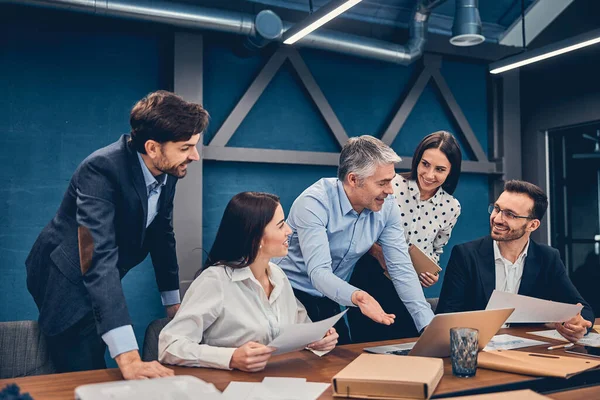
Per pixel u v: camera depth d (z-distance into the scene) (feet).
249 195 5.97
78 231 5.71
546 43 17.56
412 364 4.85
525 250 7.88
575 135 17.29
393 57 15.07
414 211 8.93
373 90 16.56
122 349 5.09
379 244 8.23
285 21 13.69
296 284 7.70
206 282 5.71
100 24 13.37
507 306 6.23
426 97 17.26
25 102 12.68
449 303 7.69
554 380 5.00
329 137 15.85
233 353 5.16
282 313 6.21
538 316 6.30
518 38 17.93
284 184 15.30
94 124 13.28
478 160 17.46
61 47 13.04
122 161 5.91
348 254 7.70
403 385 4.30
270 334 5.78
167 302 7.38
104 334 5.15
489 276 7.74
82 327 6.00
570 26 16.61
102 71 13.42
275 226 5.86
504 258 7.93
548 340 6.61
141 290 13.50
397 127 16.20
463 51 17.08
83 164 5.86
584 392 4.98
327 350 5.82
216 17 12.85
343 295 6.35
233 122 14.25
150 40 13.93
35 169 12.71
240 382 4.76
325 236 7.05
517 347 6.17
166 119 5.59
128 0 11.93
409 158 16.62
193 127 5.69
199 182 13.60
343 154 7.11
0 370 5.83
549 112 17.28
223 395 4.39
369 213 7.48
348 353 5.92
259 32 13.06
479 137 18.12
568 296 7.70
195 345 5.33
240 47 14.32
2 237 12.39
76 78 13.15
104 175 5.79
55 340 5.97
